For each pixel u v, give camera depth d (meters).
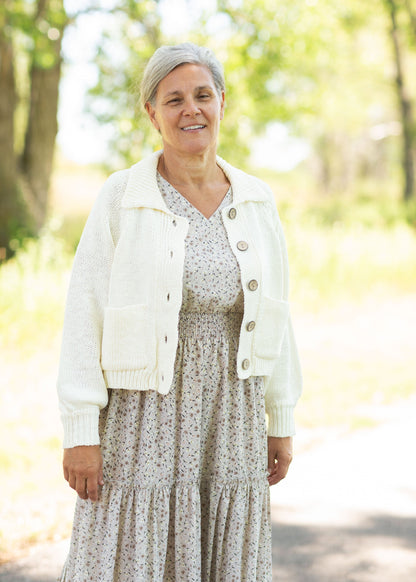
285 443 2.41
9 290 8.12
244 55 13.84
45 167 13.50
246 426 2.24
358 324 9.16
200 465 2.18
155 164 2.22
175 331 2.08
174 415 2.12
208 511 2.21
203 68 2.18
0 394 5.62
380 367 7.14
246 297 2.17
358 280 11.59
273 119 16.56
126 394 2.13
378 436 5.29
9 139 12.42
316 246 12.77
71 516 3.70
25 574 3.17
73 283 2.14
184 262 2.11
